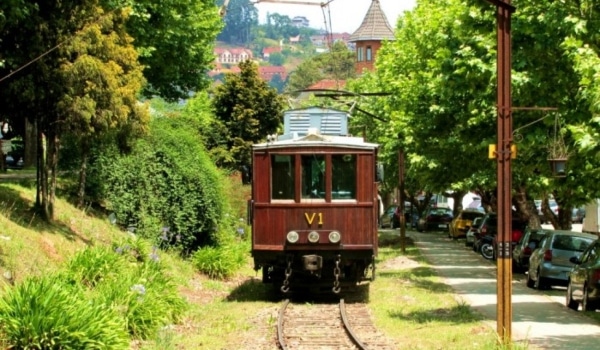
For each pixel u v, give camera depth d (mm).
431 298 24688
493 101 23156
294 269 24375
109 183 28344
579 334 17391
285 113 30391
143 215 28156
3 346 13375
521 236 37125
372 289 27266
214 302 23484
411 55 41094
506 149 15000
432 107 31422
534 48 20031
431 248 49062
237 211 38938
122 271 19781
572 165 20828
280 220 24094
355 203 24047
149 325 16969
